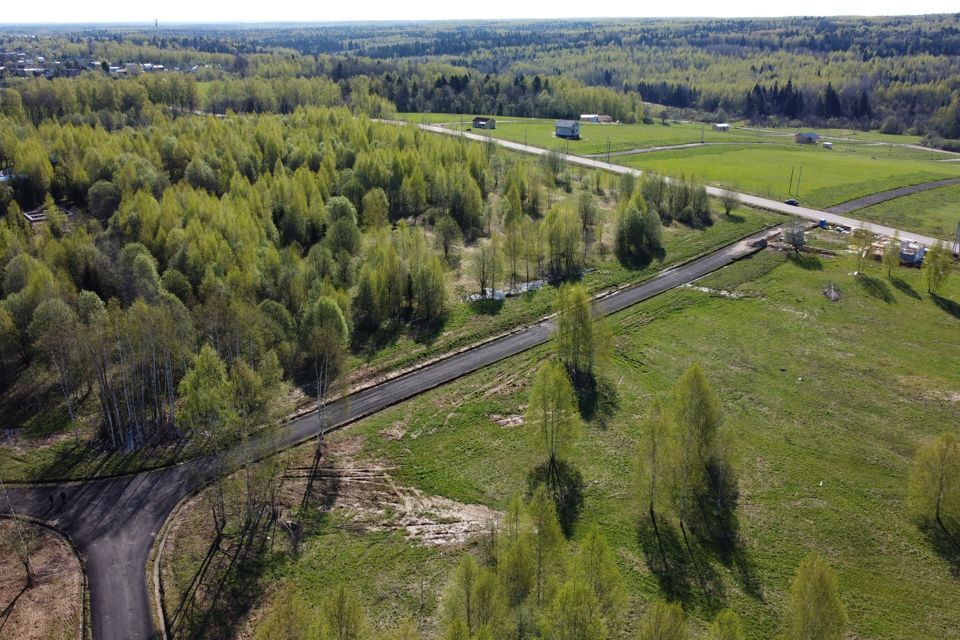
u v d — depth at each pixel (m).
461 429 76.56
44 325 83.12
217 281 96.19
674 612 39.72
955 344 94.75
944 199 168.38
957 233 128.75
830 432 75.31
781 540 60.34
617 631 50.25
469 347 96.12
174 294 96.94
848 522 62.34
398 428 76.81
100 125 181.88
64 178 151.25
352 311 103.75
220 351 81.44
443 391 84.62
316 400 81.81
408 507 64.62
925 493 62.16
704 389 61.16
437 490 66.94
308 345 86.75
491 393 83.94
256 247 111.19
